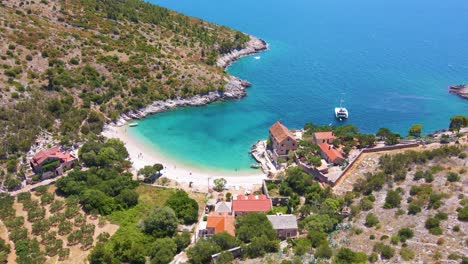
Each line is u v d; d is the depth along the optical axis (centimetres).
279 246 9806
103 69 19950
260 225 10462
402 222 9656
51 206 11656
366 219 10169
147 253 10106
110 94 18662
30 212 11250
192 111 19688
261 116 19438
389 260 8319
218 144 16775
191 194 13112
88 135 15700
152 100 19438
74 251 10175
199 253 9606
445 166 11869
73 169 13525
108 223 11306
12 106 15488
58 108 16512
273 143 15775
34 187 12644
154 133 17425
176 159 15475
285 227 10650
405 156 12800
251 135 17612
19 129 14725
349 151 14500
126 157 14975
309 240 9794
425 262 7969
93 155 13850
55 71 18462
